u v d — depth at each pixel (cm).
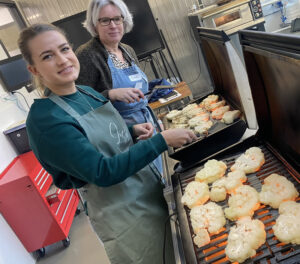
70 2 381
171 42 421
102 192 112
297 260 67
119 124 115
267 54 75
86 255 252
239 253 72
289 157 98
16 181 226
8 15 324
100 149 105
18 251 244
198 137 124
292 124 92
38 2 377
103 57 153
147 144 91
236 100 138
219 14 351
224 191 96
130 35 363
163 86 261
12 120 288
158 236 123
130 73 164
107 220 115
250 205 87
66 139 84
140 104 163
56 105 95
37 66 93
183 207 100
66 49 94
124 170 87
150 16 357
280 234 73
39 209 240
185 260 82
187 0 402
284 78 82
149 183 122
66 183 108
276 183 89
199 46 424
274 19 402
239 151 117
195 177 109
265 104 106
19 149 283
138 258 121
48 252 270
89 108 109
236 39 361
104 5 145
